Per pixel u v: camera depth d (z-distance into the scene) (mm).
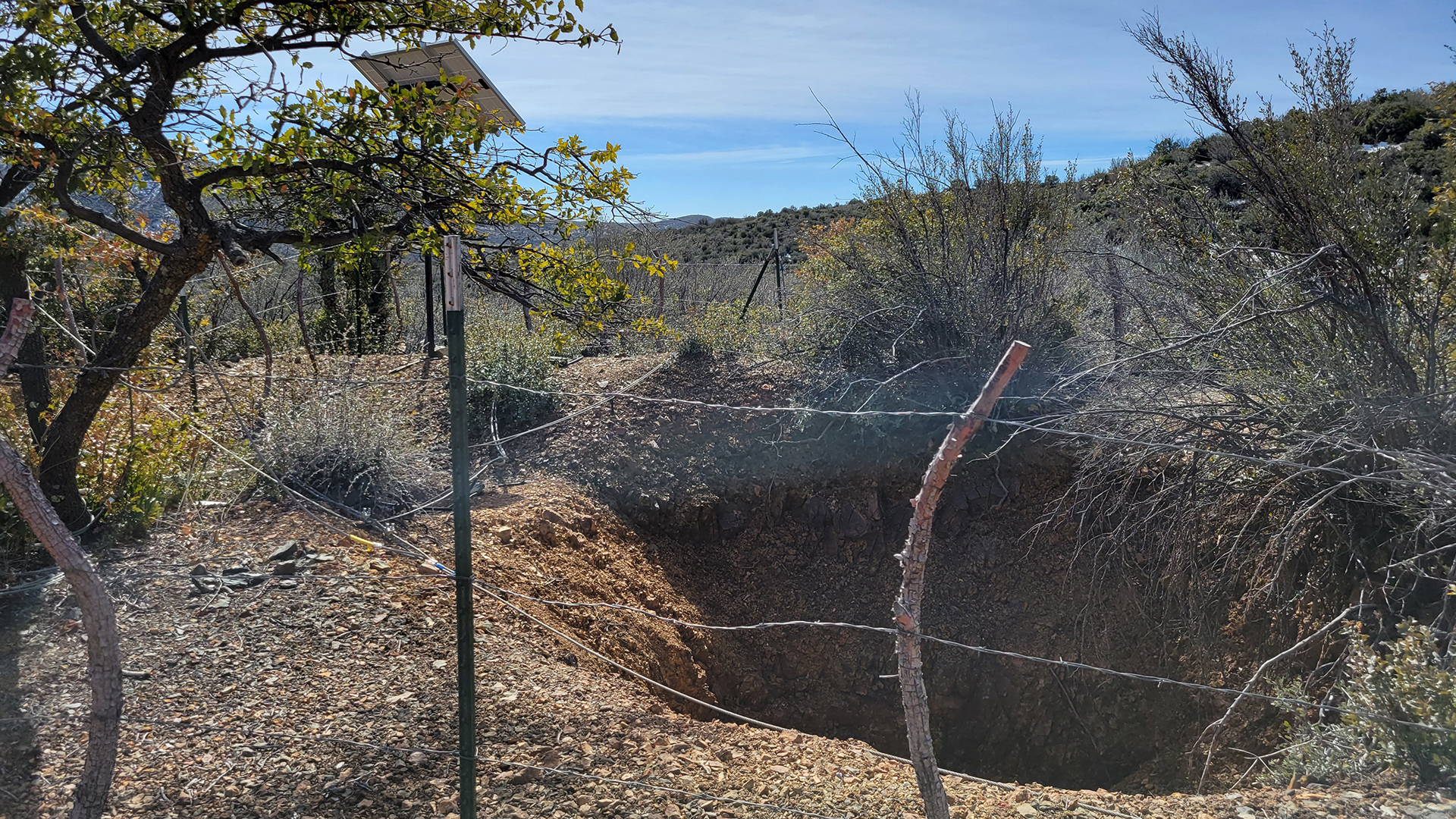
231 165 5105
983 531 8422
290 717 4152
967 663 7996
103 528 5906
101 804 2734
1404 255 5648
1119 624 7438
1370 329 5609
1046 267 8234
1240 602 6641
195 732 3994
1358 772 4121
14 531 5406
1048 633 7809
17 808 3395
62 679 4320
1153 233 6742
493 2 5270
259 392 8141
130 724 4016
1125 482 6512
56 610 4977
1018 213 8406
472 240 5816
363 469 7098
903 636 2658
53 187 4797
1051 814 3766
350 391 7742
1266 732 5953
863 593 8359
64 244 5695
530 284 6016
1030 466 8445
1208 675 6676
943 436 8586
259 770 3740
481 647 4938
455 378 2812
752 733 4574
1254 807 3797
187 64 5086
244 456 6980
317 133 5027
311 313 13711
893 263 8875
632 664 5918
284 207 5832
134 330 5312
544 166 5520
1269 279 5258
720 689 7195
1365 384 5582
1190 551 6551
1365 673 4438
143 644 4680
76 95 4582
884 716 7828
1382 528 5879
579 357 11086
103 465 6133
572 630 5770
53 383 6703
